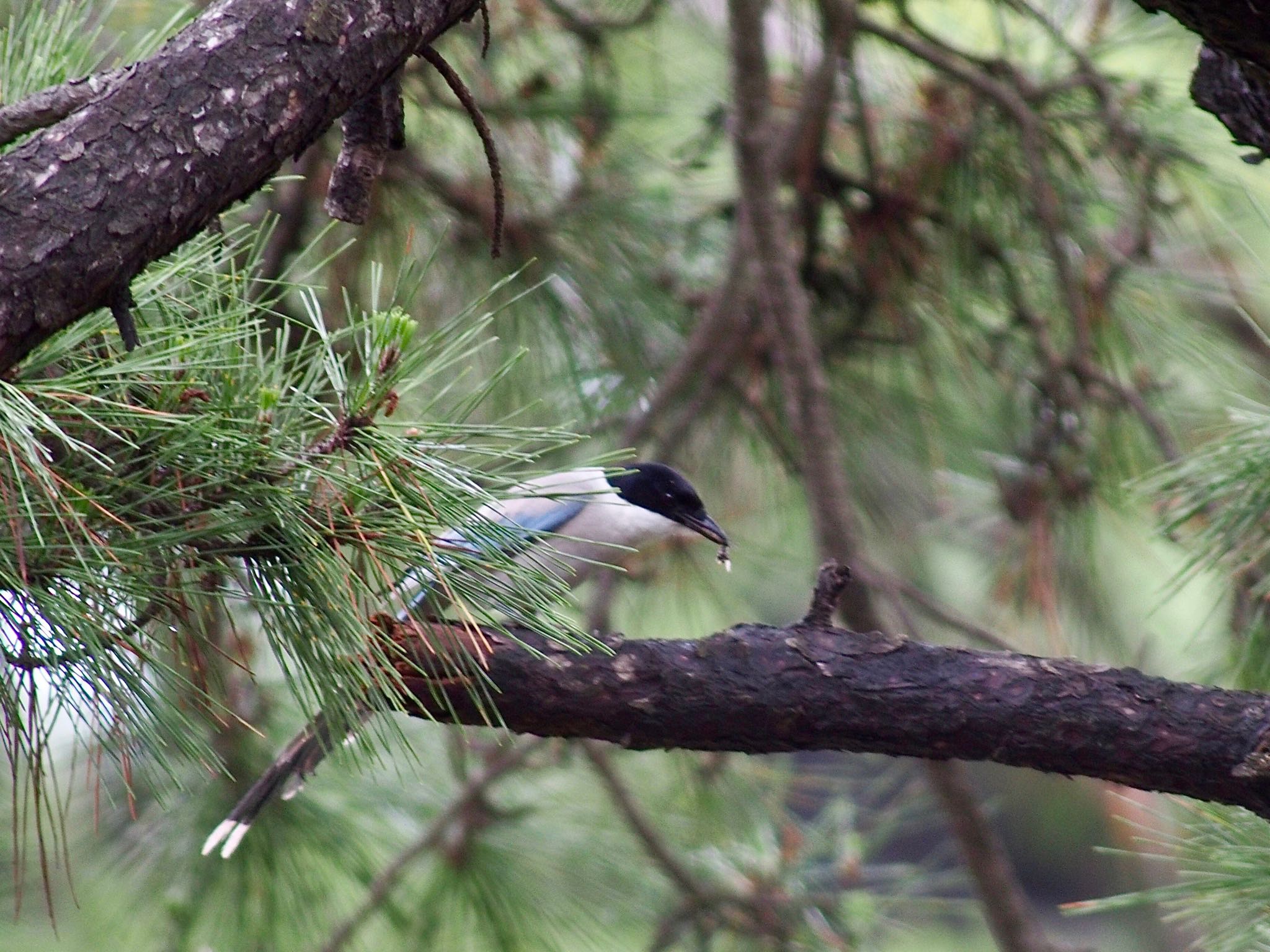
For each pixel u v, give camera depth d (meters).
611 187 8.00
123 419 3.63
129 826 6.94
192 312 4.20
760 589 10.48
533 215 7.77
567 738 4.74
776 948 7.73
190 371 3.80
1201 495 5.06
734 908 7.82
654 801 8.22
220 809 6.82
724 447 8.57
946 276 7.84
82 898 6.82
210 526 3.64
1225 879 4.41
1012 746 4.54
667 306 8.12
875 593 8.48
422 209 7.59
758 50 7.07
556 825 7.90
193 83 3.69
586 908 7.65
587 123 7.82
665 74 8.41
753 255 7.49
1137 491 5.27
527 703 4.59
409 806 7.55
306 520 3.75
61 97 3.68
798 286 7.32
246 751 6.85
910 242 8.00
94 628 3.46
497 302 7.65
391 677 4.27
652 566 8.73
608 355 8.00
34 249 3.47
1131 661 8.16
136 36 6.77
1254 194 6.91
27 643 3.45
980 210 8.02
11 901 6.73
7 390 3.36
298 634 3.82
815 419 7.28
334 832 7.06
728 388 8.32
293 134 3.81
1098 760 4.49
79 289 3.53
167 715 3.60
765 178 7.17
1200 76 5.16
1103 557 8.69
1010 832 14.79
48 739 3.46
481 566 3.92
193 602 3.87
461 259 7.70
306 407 3.79
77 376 3.56
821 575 4.71
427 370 3.95
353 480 3.71
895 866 8.04
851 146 8.43
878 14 8.30
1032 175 7.38
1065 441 7.83
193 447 3.63
